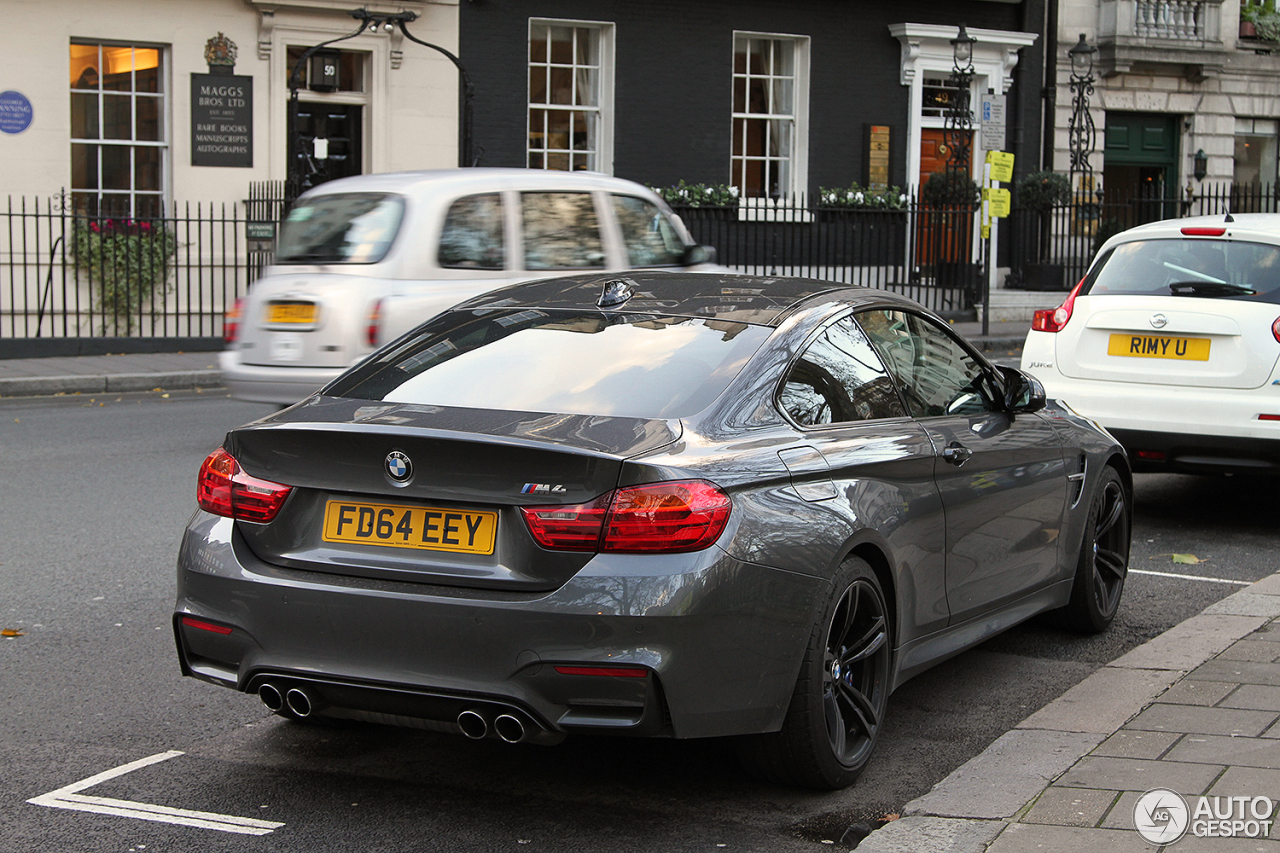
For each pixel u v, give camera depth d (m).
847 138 22.19
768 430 3.96
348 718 3.86
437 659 3.60
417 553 3.69
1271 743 4.18
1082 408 7.84
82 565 6.80
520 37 19.78
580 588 3.51
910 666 4.47
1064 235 22.48
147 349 16.05
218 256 18.09
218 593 3.87
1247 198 25.17
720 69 21.12
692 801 4.02
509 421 3.78
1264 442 7.38
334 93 18.75
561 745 4.49
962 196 21.14
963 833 3.63
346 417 3.93
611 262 10.16
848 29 22.00
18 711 4.80
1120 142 25.33
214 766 4.31
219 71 17.89
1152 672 5.05
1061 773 4.04
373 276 9.04
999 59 23.22
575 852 3.67
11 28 16.67
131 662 5.36
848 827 3.81
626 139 20.62
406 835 3.78
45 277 17.08
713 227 21.03
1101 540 6.00
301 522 3.83
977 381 5.23
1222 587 6.64
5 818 3.88
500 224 9.56
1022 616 5.29
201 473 4.06
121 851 3.67
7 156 16.78
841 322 4.55
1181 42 24.66
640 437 3.70
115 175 17.59
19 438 10.75
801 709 3.84
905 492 4.34
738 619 3.61
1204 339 7.57
